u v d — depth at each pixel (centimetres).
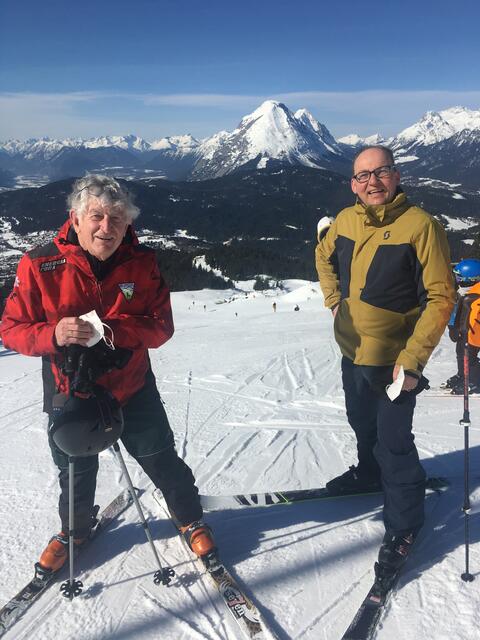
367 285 202
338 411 424
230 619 178
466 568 189
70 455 179
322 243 237
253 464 313
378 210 193
